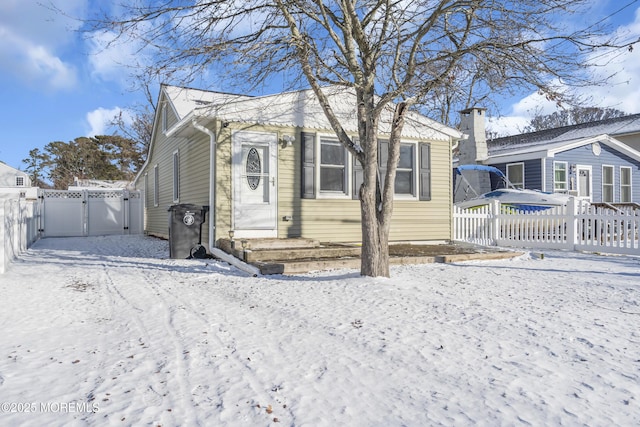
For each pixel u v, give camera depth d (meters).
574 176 18.52
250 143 10.14
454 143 12.97
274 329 4.48
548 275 7.64
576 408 2.79
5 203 8.93
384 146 11.62
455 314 4.99
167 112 15.49
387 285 6.36
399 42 6.71
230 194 9.92
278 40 6.73
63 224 19.56
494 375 3.31
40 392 3.00
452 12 6.69
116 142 47.16
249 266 8.09
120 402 2.86
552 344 3.98
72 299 5.94
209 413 2.71
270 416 2.68
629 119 22.66
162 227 16.67
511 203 15.08
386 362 3.57
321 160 10.93
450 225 12.58
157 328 4.54
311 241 9.95
